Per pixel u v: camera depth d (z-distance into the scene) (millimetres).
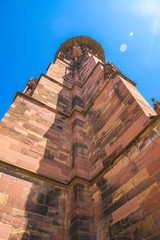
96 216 7527
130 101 9656
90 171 9672
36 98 14500
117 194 7125
